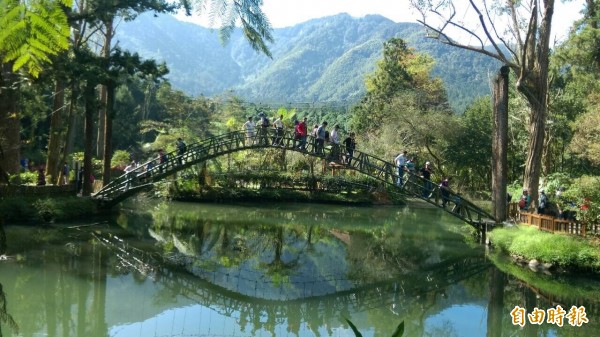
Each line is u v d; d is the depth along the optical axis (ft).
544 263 47.67
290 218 80.64
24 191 55.31
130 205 83.35
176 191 92.68
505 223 59.98
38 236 49.93
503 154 61.57
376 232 71.31
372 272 49.42
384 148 112.06
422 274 48.93
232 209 87.04
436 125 114.62
